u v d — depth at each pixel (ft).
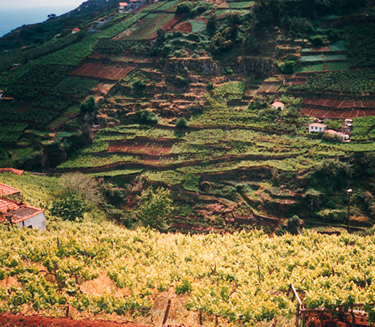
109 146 338.13
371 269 115.24
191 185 283.18
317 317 93.56
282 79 361.51
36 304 91.91
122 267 113.50
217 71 385.70
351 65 359.05
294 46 391.86
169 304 89.76
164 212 240.32
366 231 223.92
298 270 114.93
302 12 427.74
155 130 343.05
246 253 131.13
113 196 283.79
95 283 110.01
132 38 456.45
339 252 130.00
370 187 259.80
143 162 311.88
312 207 251.19
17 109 398.62
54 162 324.80
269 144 303.27
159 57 416.67
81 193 247.91
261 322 94.94
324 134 296.92
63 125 360.48
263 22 414.62
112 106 374.63
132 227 249.96
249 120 331.57
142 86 384.68
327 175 264.11
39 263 120.06
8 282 105.60
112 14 584.40
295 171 271.08
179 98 366.43
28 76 435.12
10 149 353.92
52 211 202.90
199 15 469.98
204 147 315.17
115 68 421.18
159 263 121.60
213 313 92.73
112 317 94.48
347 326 90.68
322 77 353.10
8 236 140.67
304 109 331.57
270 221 251.39
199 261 124.36
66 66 438.40
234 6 465.47
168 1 545.85
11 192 201.57
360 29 404.57
